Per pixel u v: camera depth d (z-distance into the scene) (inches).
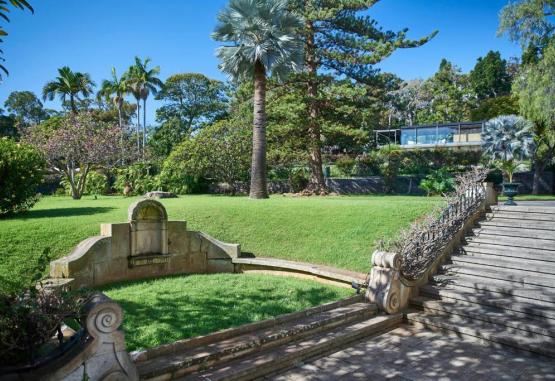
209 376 165.8
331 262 352.5
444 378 179.2
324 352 206.5
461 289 271.0
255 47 627.2
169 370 160.2
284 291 284.7
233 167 880.3
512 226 326.6
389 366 191.9
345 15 796.6
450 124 1242.6
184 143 889.5
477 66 2313.0
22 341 138.3
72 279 271.6
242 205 494.9
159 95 1908.2
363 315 245.4
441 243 311.1
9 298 150.2
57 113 2241.6
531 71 885.2
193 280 318.3
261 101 649.6
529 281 256.1
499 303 241.1
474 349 212.4
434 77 2178.9
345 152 1245.7
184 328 205.5
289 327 209.8
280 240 404.2
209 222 432.5
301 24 674.8
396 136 1368.1
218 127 902.4
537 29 887.7
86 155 761.6
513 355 203.9
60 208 487.2
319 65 848.9
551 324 215.2
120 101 1745.8
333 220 429.4
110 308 142.8
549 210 321.4
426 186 808.3
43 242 327.3
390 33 802.8
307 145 821.2
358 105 811.4
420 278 279.3
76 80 1637.6
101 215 414.0
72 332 188.2
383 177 1149.7
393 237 365.7
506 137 935.7
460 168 1135.6
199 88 1931.6
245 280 318.3
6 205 404.2
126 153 969.5
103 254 307.6
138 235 332.8
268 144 831.7
